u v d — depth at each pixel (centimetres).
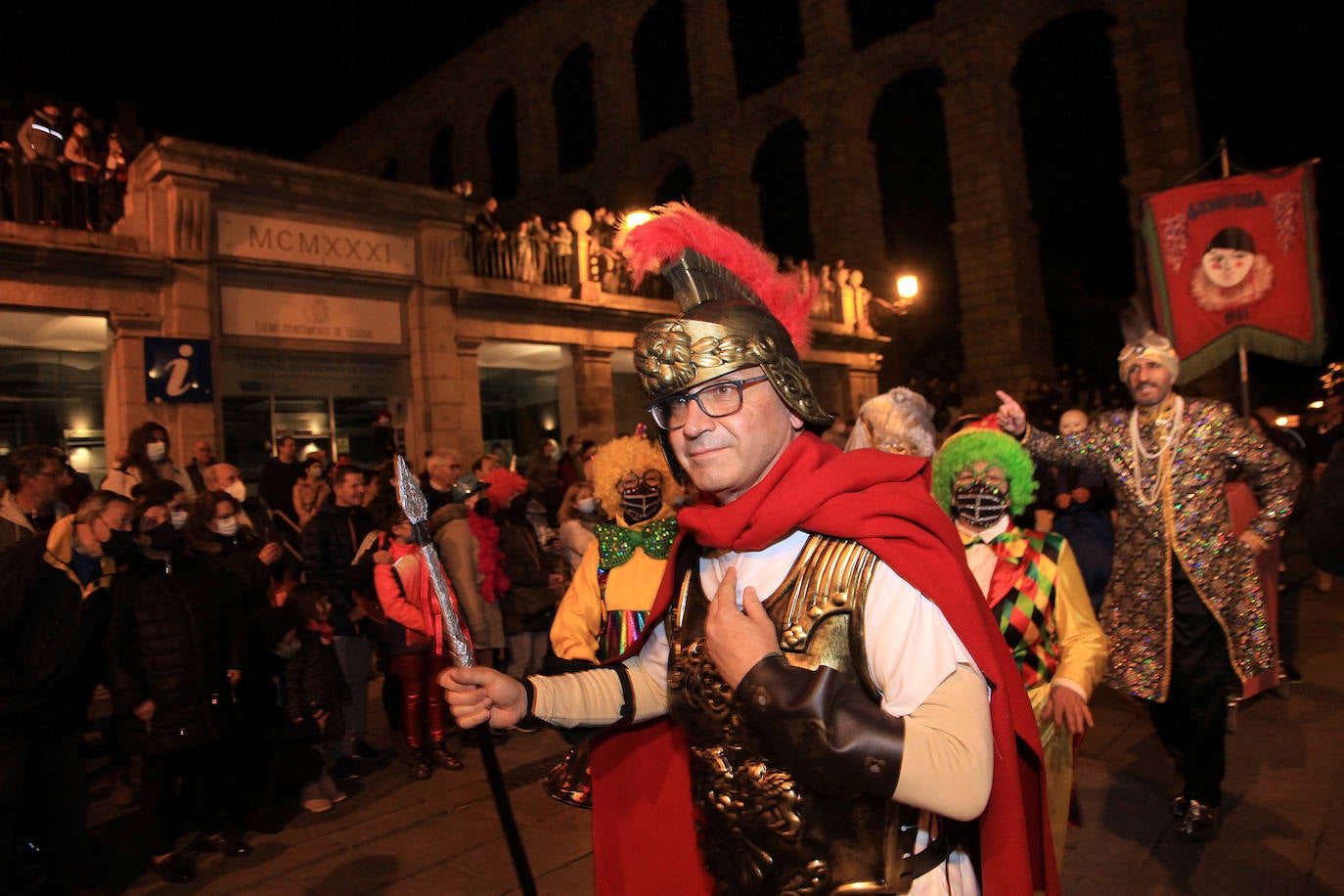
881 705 126
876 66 2567
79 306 933
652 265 152
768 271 158
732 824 136
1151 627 361
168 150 973
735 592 132
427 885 367
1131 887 329
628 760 172
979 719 119
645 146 2858
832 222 2584
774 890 132
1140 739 503
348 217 1159
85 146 993
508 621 581
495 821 432
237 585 437
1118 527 380
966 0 2441
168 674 383
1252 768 440
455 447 1249
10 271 891
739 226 2722
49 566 349
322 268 1123
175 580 394
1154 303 674
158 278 985
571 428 1469
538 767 516
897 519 130
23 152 962
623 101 2895
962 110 2466
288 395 1137
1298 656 658
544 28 3055
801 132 3123
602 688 162
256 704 441
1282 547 584
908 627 124
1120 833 377
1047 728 273
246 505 778
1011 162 2488
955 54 2469
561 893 353
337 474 571
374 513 543
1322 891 316
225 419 1088
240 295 1068
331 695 464
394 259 1209
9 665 340
